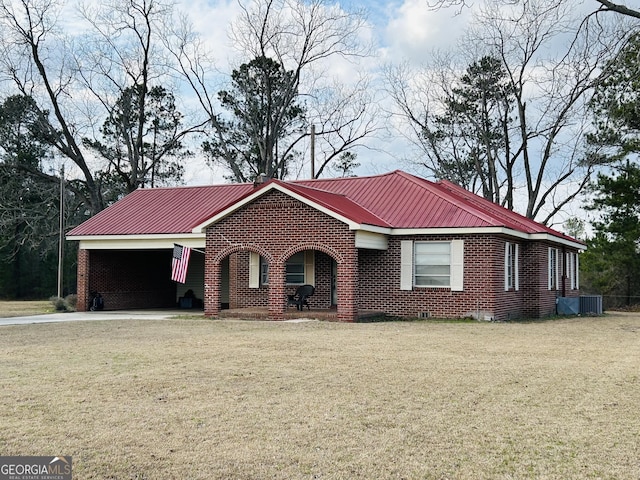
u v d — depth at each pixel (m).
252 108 46.31
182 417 8.83
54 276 58.91
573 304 29.14
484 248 22.72
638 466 7.11
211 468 6.99
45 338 17.17
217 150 48.06
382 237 23.77
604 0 21.22
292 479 6.70
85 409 9.23
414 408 9.34
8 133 42.62
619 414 9.12
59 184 44.31
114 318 24.33
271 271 23.11
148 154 48.09
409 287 23.64
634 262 35.44
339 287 22.16
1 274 56.78
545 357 13.82
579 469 7.02
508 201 43.12
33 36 41.31
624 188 34.84
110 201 48.62
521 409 9.34
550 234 26.06
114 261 30.72
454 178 45.94
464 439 7.97
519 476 6.82
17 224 46.44
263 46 45.62
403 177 27.81
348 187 28.17
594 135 34.84
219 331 18.61
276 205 23.08
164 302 33.84
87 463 7.12
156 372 11.81
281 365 12.53
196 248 26.70
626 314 30.94
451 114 44.53
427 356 13.73
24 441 7.81
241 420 8.70
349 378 11.33
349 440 7.91
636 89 21.75
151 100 47.56
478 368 12.35
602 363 13.09
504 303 23.81
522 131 41.47
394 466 7.07
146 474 6.82
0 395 10.01
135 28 44.25
